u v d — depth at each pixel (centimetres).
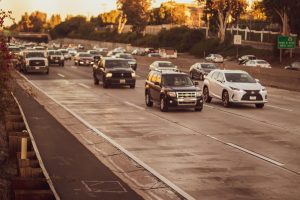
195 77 5119
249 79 2988
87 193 1170
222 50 9981
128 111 2669
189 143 1808
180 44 11812
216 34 11269
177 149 1702
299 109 2886
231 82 2942
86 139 1878
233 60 9088
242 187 1242
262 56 8531
